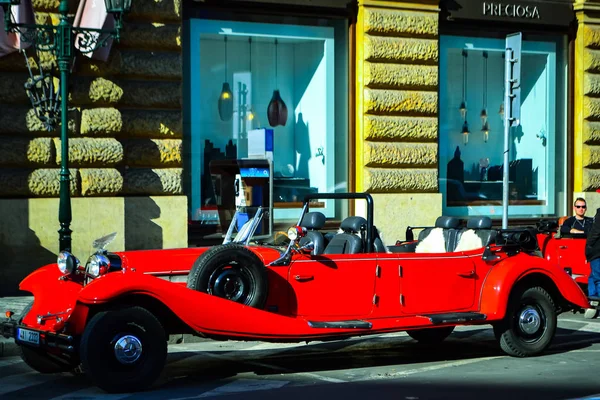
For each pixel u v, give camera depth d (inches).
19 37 556.7
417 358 418.0
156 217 608.4
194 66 652.1
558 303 431.8
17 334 350.0
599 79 791.7
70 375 373.7
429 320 387.2
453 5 735.1
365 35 687.7
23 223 570.9
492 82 765.9
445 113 743.7
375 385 346.6
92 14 575.2
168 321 351.3
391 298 387.5
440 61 739.4
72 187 580.4
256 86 678.5
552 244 549.0
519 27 772.0
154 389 339.6
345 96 702.5
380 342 465.7
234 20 666.2
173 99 615.8
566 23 786.2
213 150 659.4
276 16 681.6
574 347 450.3
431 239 441.1
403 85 695.7
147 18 608.7
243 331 346.3
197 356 422.6
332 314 375.6
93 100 586.6
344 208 700.7
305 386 345.1
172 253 375.9
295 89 691.4
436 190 709.3
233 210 660.7
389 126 689.6
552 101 792.9
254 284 354.9
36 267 574.6
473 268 409.1
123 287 325.1
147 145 607.5
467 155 756.0
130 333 330.6
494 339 477.7
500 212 772.0
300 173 692.7
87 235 584.1
